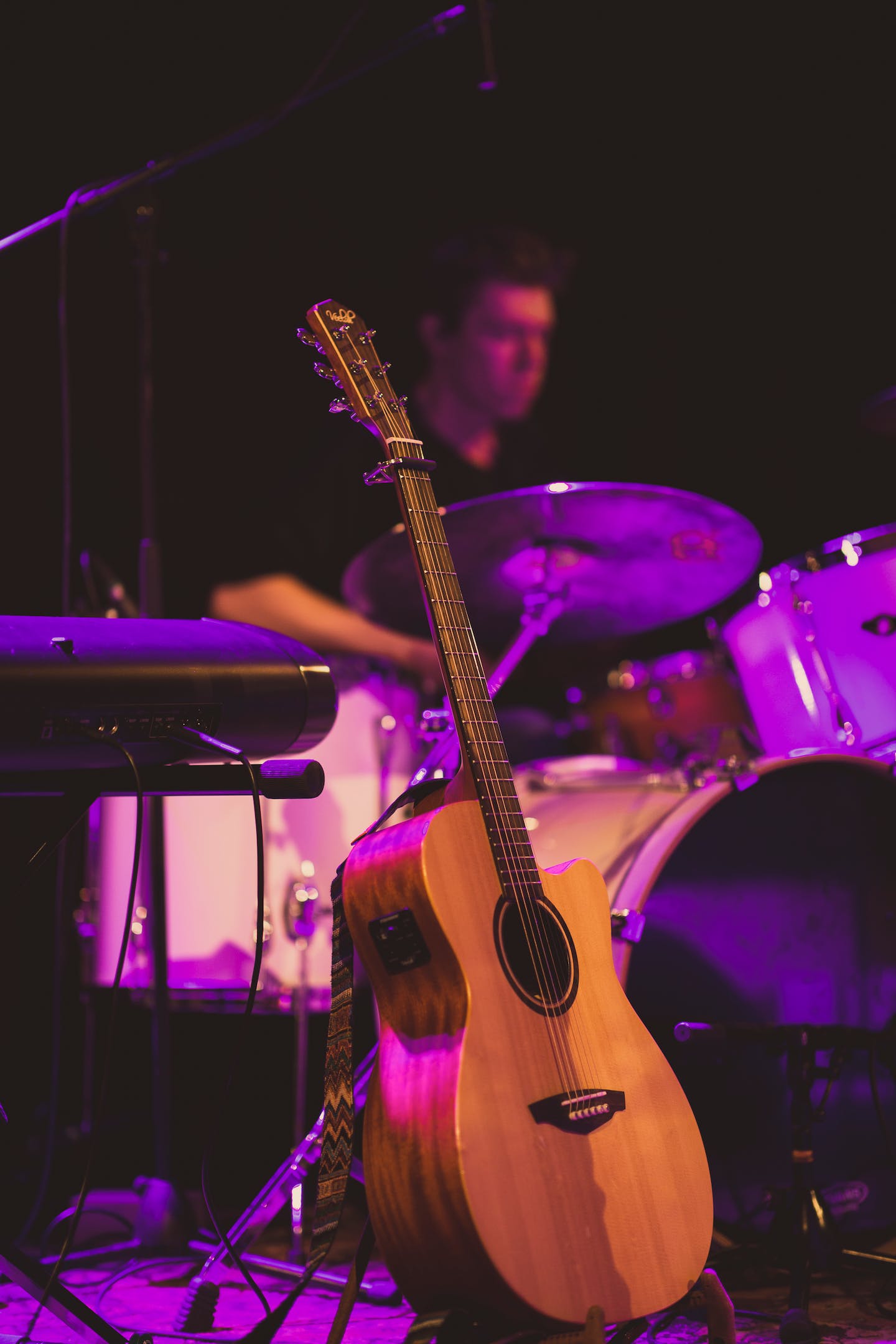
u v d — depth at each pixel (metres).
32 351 8.22
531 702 9.09
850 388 9.73
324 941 5.41
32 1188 6.36
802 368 9.84
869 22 9.34
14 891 3.21
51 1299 3.33
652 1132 3.25
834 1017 5.09
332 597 8.73
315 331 3.88
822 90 9.58
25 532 8.19
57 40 7.92
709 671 6.89
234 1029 7.39
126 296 8.45
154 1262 4.80
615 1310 2.99
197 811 5.47
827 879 5.15
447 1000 3.10
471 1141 2.91
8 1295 4.41
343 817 5.50
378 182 9.27
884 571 4.95
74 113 7.99
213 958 5.39
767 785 5.10
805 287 9.84
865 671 5.08
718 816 5.02
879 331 9.64
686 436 9.96
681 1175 3.26
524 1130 3.01
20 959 7.55
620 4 9.50
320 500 8.78
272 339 8.88
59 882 5.50
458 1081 2.96
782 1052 4.16
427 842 3.15
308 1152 4.41
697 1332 3.97
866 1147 5.07
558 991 3.24
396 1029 3.17
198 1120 7.20
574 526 5.55
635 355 9.96
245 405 8.78
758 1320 4.04
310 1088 7.18
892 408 6.83
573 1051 3.19
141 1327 4.09
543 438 9.58
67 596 5.55
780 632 5.29
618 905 4.32
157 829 5.16
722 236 9.98
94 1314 3.35
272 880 5.40
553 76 9.69
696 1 9.53
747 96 9.75
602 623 6.64
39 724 3.04
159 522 8.55
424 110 9.41
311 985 5.39
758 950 4.99
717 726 6.02
